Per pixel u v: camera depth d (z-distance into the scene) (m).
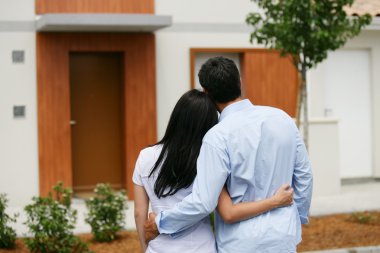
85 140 12.71
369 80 14.59
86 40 12.27
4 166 12.09
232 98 3.65
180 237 3.61
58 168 12.25
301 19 9.17
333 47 9.33
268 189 3.52
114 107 12.87
